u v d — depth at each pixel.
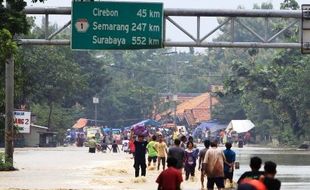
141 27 75.88
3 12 56.66
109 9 75.88
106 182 70.62
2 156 89.00
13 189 61.88
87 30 75.75
